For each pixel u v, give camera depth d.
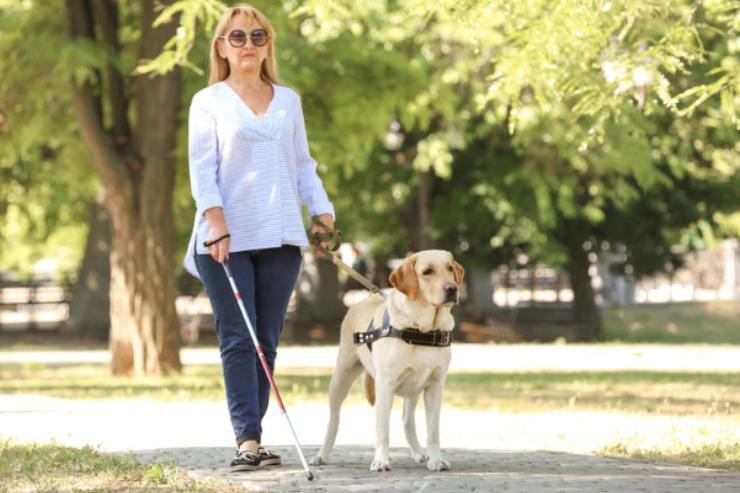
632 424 10.44
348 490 6.09
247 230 7.01
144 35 17.05
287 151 7.18
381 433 6.86
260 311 7.17
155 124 17.66
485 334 32.16
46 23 18.00
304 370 19.59
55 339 31.39
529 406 12.42
